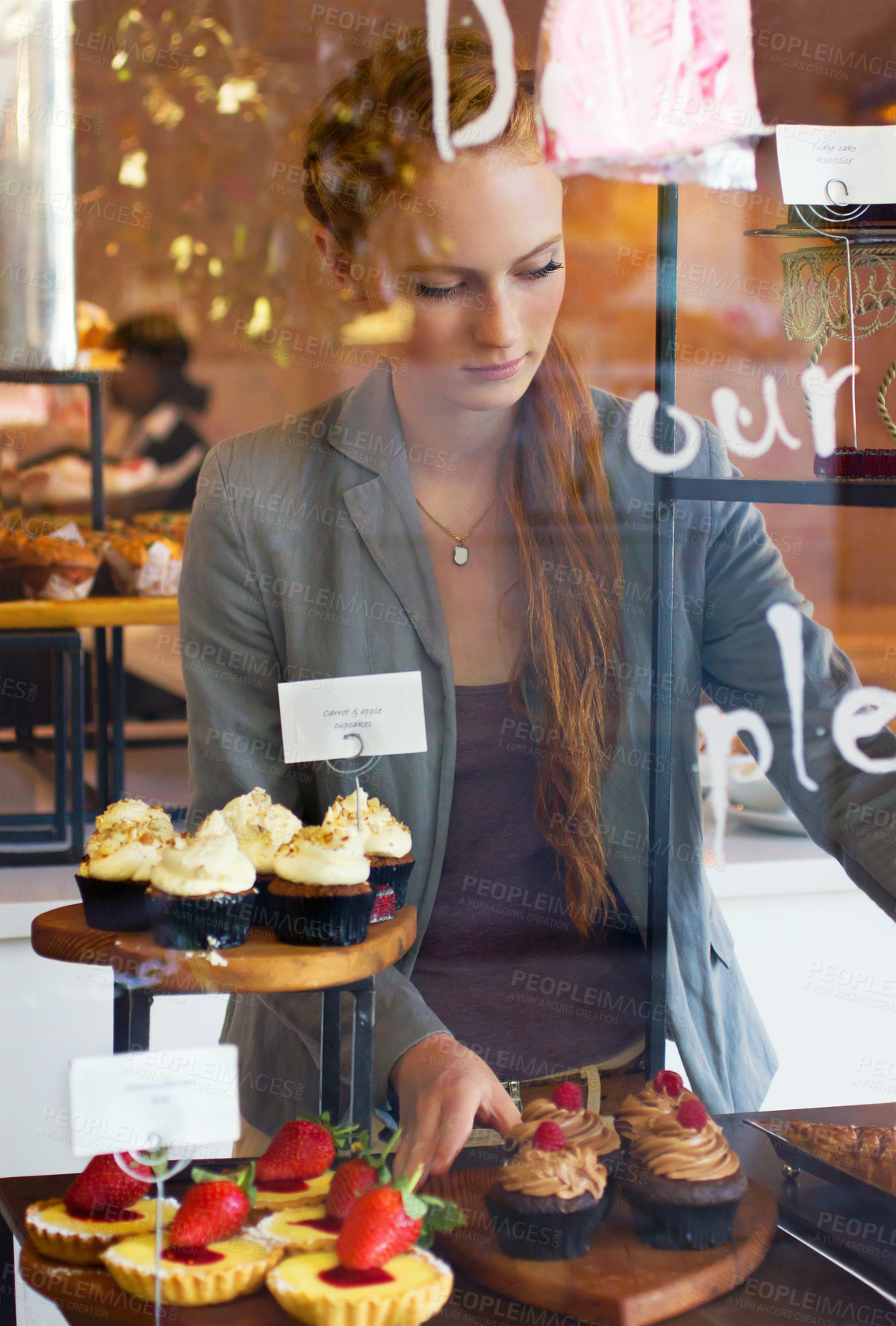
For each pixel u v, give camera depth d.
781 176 1.05
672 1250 0.77
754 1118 0.95
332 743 1.11
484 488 1.12
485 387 1.11
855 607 1.95
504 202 1.08
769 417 2.05
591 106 1.05
